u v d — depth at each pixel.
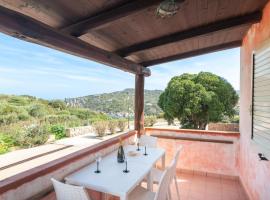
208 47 3.91
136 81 4.64
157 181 2.86
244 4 2.36
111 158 2.84
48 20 2.25
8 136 7.76
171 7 1.87
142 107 4.62
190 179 4.08
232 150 4.11
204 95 8.26
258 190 2.67
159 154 3.04
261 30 2.57
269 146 2.10
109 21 2.22
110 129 10.95
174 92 8.57
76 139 9.33
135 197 2.36
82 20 2.28
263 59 2.35
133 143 4.27
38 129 8.23
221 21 2.77
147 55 4.07
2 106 11.42
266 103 2.22
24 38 1.83
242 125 3.80
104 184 1.98
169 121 8.95
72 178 2.12
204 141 4.29
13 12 1.62
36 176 1.89
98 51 2.79
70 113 14.09
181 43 3.54
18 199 1.72
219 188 3.69
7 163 4.99
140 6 2.07
